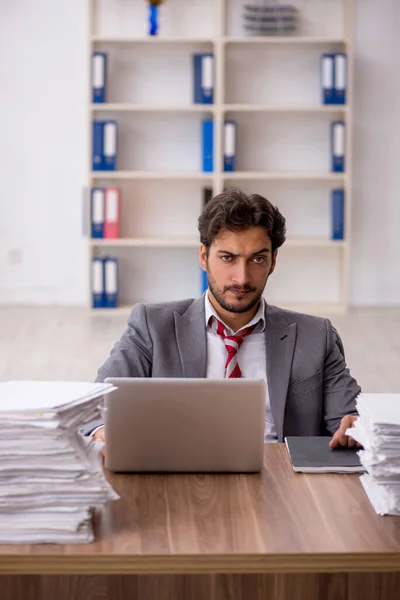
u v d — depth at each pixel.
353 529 1.56
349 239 7.07
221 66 6.82
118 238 7.03
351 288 7.41
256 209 2.13
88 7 6.82
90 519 1.55
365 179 7.27
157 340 2.38
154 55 7.07
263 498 1.71
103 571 1.46
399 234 7.35
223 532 1.54
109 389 1.69
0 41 7.07
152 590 1.55
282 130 7.17
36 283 7.34
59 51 7.10
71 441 1.56
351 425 1.97
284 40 6.80
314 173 6.99
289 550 1.47
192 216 7.29
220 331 2.39
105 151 6.88
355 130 7.22
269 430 2.33
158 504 1.67
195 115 7.16
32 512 1.51
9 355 5.59
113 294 7.02
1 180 7.21
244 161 7.20
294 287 7.41
